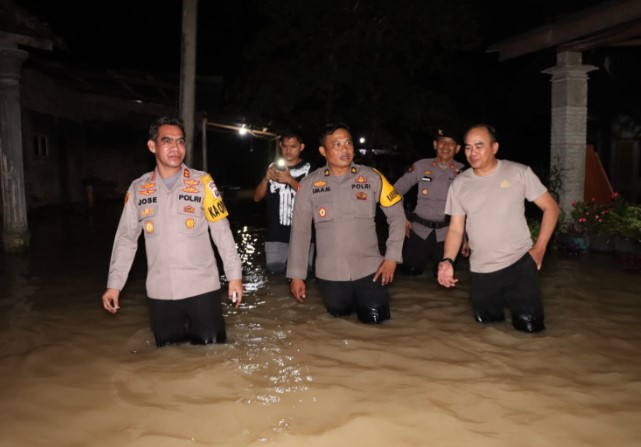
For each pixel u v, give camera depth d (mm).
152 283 3822
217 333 4004
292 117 15016
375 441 2729
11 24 7566
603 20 7383
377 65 14516
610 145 13445
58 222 12539
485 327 4492
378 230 10875
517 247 4219
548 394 3248
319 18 13695
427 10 13094
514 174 4160
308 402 3145
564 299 5336
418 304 5250
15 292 5805
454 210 4336
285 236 6273
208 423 2906
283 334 4336
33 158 13828
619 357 3840
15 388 3359
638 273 6484
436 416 2979
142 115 19203
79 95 17078
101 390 3318
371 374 3541
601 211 8039
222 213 3820
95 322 4715
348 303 4688
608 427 2869
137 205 3781
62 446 2701
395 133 17031
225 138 27531
